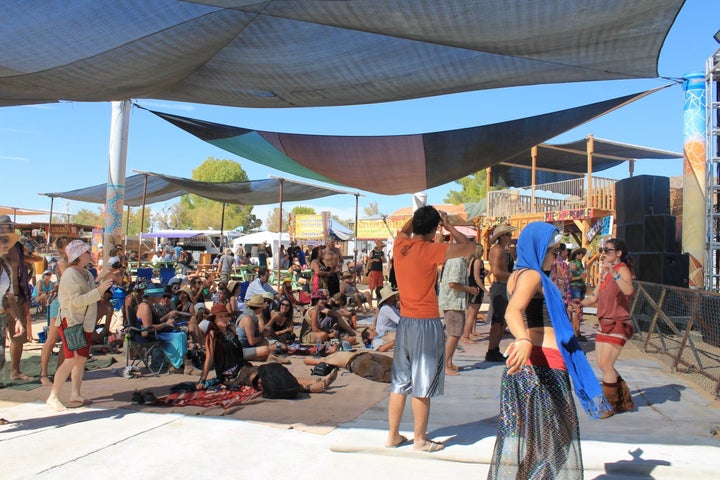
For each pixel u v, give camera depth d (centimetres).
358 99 777
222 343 639
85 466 389
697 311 735
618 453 407
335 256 1380
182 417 509
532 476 288
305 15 525
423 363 405
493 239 799
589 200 1711
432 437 448
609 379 513
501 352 853
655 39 532
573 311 937
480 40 560
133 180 1873
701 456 402
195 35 560
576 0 459
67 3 474
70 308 528
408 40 582
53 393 533
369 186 1104
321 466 394
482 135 858
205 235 3866
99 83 652
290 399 584
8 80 631
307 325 979
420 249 411
